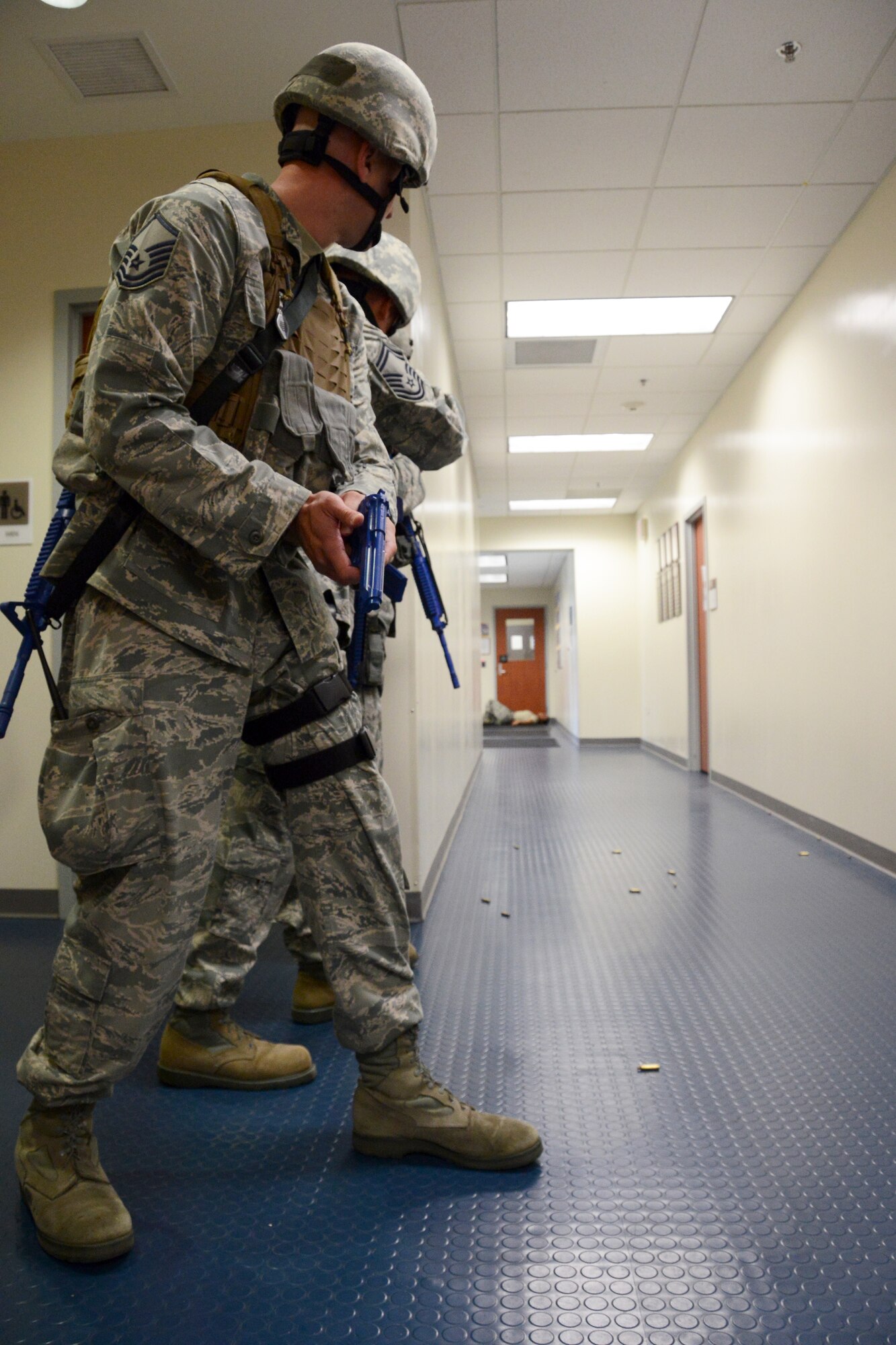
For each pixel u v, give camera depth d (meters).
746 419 5.98
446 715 4.45
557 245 4.41
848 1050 1.91
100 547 1.14
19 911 3.19
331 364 1.27
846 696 4.19
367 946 1.40
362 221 1.25
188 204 1.06
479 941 2.75
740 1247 1.22
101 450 1.04
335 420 1.24
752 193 3.95
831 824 4.41
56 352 3.27
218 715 1.16
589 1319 1.07
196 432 1.05
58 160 3.32
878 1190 1.36
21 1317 1.08
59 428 3.25
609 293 4.94
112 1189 1.25
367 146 1.20
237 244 1.10
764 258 4.52
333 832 1.37
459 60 3.09
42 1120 1.25
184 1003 1.75
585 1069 1.81
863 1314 1.08
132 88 3.08
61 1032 1.18
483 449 8.14
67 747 1.14
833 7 2.87
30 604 1.17
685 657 8.16
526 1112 1.62
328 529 1.07
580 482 9.50
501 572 15.37
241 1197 1.35
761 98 3.33
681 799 6.18
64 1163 1.24
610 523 11.28
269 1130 1.57
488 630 19.41
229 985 1.76
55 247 3.30
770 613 5.46
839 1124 1.58
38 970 2.54
